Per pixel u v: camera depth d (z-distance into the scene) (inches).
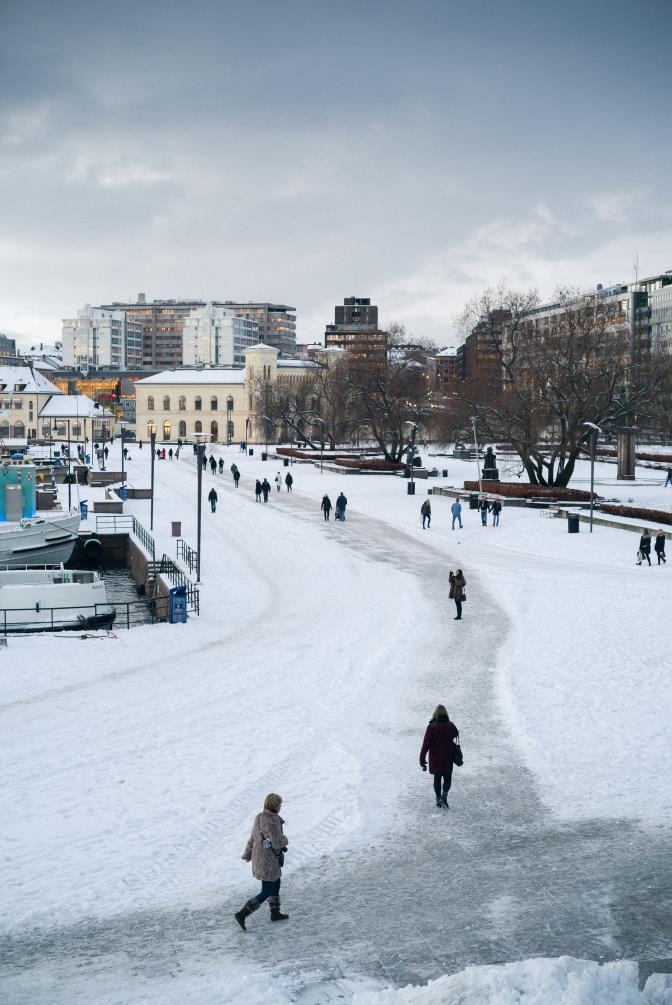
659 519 2121.1
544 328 3513.8
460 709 861.2
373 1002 395.2
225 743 775.1
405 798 658.8
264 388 6579.7
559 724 804.0
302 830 604.7
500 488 2704.2
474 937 471.5
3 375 7263.8
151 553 1883.6
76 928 487.2
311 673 997.2
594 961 416.8
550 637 1130.0
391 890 526.0
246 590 1520.7
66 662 1065.5
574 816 622.2
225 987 423.5
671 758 721.0
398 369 4293.8
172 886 532.4
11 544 2038.6
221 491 3176.7
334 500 2829.7
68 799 657.0
